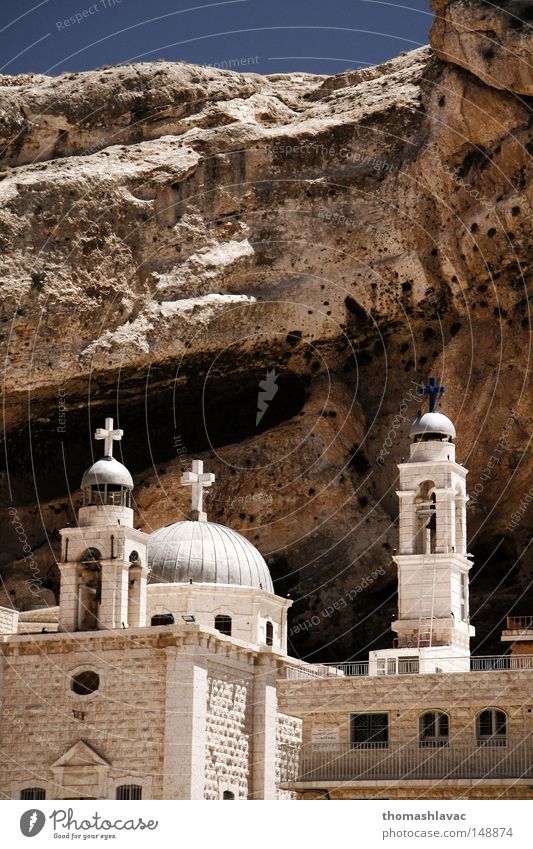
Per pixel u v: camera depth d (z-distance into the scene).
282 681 66.94
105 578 72.62
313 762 66.25
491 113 85.62
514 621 82.12
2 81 95.50
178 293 87.69
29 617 81.88
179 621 75.94
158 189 87.88
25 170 88.50
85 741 70.75
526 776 62.88
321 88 96.12
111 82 91.19
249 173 89.94
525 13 83.50
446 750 64.31
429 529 76.25
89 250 85.75
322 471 89.00
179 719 69.19
